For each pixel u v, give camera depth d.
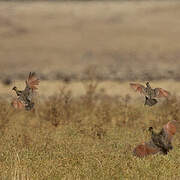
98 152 44.53
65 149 46.03
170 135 31.62
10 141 48.97
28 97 34.28
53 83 128.88
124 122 58.84
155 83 127.56
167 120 58.47
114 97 86.00
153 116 61.41
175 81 134.12
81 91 110.38
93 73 118.19
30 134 52.28
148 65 176.25
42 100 90.50
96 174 38.81
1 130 54.41
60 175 38.41
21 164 40.91
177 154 44.66
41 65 188.00
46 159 42.84
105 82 125.50
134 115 60.19
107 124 58.16
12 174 38.09
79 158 42.78
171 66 172.25
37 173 38.78
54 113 59.38
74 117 61.94
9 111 62.28
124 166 40.53
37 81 34.72
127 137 51.16
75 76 146.38
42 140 49.59
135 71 155.38
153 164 41.19
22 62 192.62
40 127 56.69
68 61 194.62
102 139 50.53
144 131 53.06
